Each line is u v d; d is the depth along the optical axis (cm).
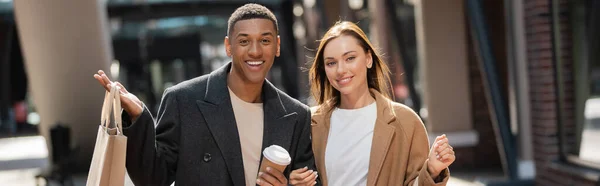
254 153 271
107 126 238
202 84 273
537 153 711
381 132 303
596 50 580
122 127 242
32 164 1228
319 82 327
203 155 264
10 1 1744
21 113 2048
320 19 1423
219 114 265
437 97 995
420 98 1155
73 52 999
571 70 654
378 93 316
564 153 677
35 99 1052
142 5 1544
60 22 967
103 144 236
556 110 677
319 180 298
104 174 231
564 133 675
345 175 305
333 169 307
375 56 316
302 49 1834
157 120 269
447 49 989
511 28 748
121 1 1530
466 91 994
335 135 312
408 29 1154
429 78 994
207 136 264
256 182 254
